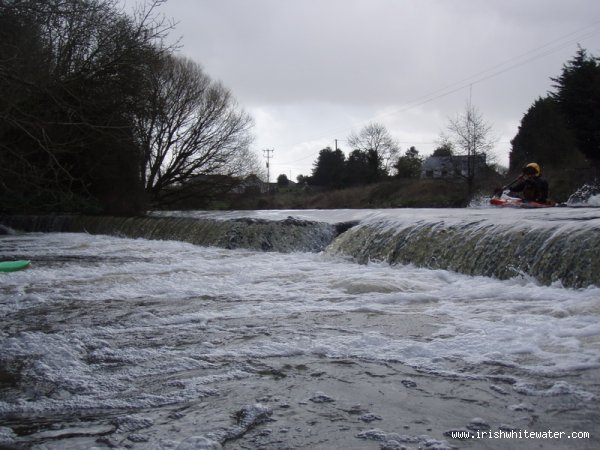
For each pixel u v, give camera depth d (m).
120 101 17.70
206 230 13.52
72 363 3.86
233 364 3.76
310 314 5.27
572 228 6.41
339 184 64.88
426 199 42.09
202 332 4.67
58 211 21.78
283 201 53.97
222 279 7.51
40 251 11.95
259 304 5.82
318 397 3.11
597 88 34.38
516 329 4.33
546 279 6.29
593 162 35.28
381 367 3.60
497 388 3.16
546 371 3.39
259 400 3.09
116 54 16.00
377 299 5.85
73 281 7.55
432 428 2.68
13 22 12.49
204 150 32.78
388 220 9.66
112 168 21.44
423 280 6.95
